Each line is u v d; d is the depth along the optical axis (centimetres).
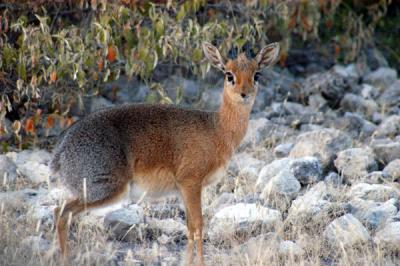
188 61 2244
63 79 2056
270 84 2608
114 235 1587
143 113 1555
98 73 2091
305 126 2234
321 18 2722
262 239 1465
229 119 1583
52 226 1552
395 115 2294
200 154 1555
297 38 2775
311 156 1934
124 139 1520
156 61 2025
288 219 1579
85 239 1530
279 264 1462
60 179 1509
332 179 1845
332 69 2608
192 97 2394
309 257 1470
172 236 1612
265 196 1719
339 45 2708
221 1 2323
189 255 1477
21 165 1894
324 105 2447
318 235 1589
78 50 1952
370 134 2231
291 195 1734
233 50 2086
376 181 1853
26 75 1991
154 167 1557
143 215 1653
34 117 1977
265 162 1988
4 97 2012
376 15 2698
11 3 2041
